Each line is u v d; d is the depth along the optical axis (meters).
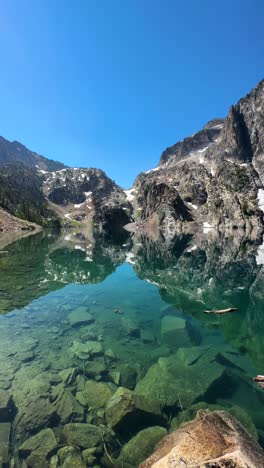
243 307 20.48
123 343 14.59
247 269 36.25
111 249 64.19
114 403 9.12
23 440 7.89
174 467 5.94
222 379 10.83
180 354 12.85
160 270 36.62
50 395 9.89
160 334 15.69
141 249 64.31
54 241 84.56
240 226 140.25
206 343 14.36
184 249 62.69
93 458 7.37
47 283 27.72
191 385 10.42
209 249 61.44
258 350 13.40
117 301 22.41
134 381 11.17
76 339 15.05
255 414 9.03
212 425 7.31
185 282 29.38
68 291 25.22
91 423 8.65
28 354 13.16
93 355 13.16
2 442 7.71
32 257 45.81
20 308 20.11
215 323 17.39
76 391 10.23
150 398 9.61
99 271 35.38
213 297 23.36
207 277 31.81
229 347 13.77
